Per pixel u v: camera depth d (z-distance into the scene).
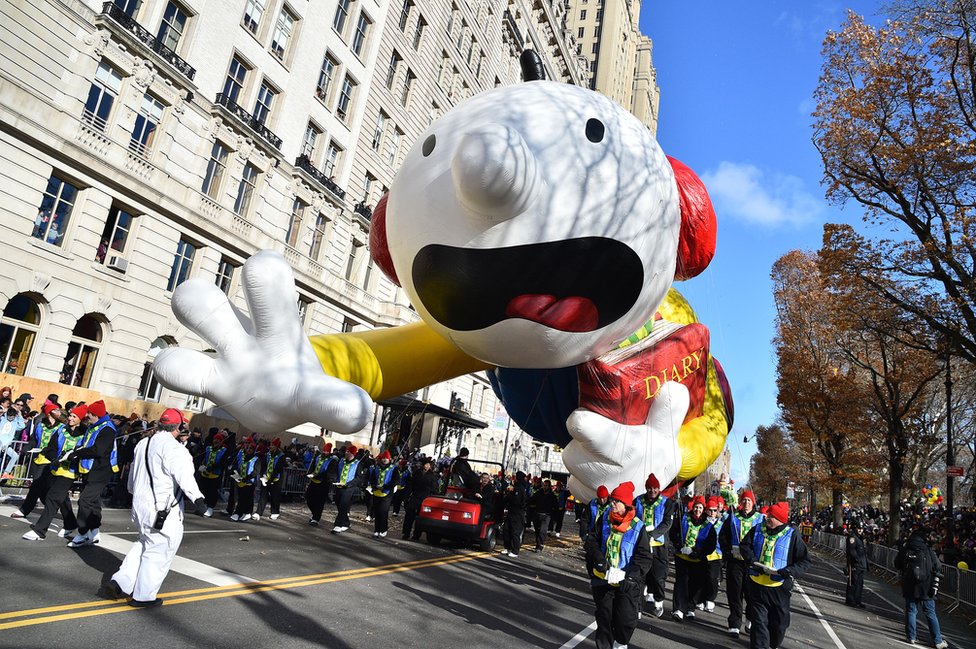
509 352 5.98
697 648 7.09
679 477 8.82
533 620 7.05
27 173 16.36
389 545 11.51
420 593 7.50
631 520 5.78
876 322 17.09
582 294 5.53
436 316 5.92
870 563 23.25
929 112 15.48
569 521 27.50
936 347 17.14
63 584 5.63
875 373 23.22
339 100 28.86
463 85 40.78
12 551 6.67
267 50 24.39
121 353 19.20
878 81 15.45
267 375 6.04
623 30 94.81
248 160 23.83
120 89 18.84
